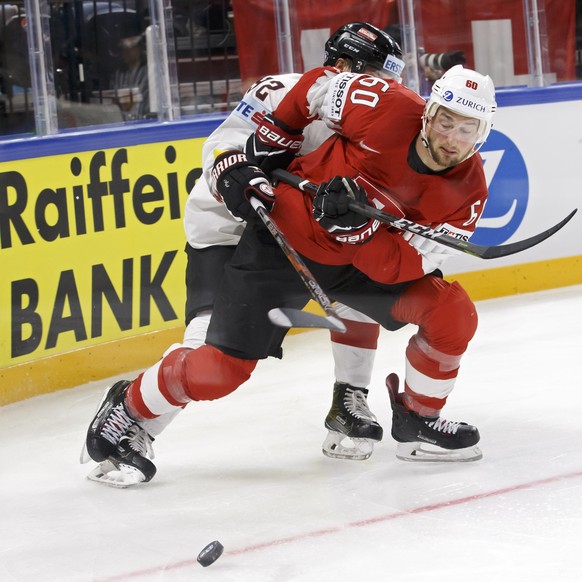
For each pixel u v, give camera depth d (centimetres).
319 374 1664
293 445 1317
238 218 1212
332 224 1034
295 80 1169
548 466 1173
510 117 2177
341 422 1239
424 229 1023
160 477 1219
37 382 1642
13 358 1614
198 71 1967
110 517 1095
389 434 1341
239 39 2005
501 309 2064
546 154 2225
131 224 1783
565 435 1286
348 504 1088
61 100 1783
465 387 1532
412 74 2183
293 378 1647
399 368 1673
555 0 2272
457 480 1144
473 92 982
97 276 1731
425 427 1195
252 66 2034
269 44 2047
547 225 2239
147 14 1872
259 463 1252
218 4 1966
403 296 1130
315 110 1094
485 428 1333
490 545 958
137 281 1792
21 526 1084
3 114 1730
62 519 1098
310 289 1048
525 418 1367
